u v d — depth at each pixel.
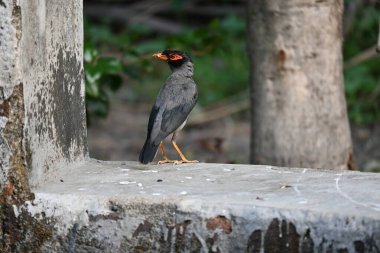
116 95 23.69
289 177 9.48
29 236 8.64
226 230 8.16
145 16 27.88
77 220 8.55
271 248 8.04
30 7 8.64
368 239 7.69
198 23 28.17
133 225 8.44
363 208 8.01
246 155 18.11
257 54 13.02
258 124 13.19
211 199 8.38
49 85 9.20
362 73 21.22
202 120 21.14
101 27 24.27
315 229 7.88
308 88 12.81
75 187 8.97
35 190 8.73
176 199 8.38
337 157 13.03
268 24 12.79
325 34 12.73
